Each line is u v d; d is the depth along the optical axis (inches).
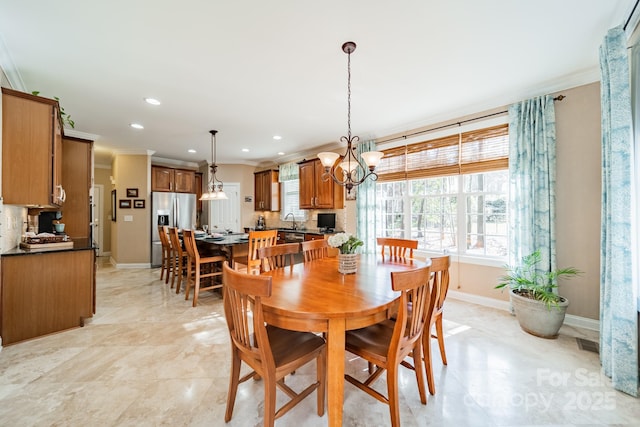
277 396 69.1
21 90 107.7
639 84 73.7
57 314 102.7
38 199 96.6
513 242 118.6
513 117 119.2
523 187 115.7
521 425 59.4
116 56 87.8
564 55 89.7
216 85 108.2
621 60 71.4
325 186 202.7
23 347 91.7
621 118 71.6
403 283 53.6
